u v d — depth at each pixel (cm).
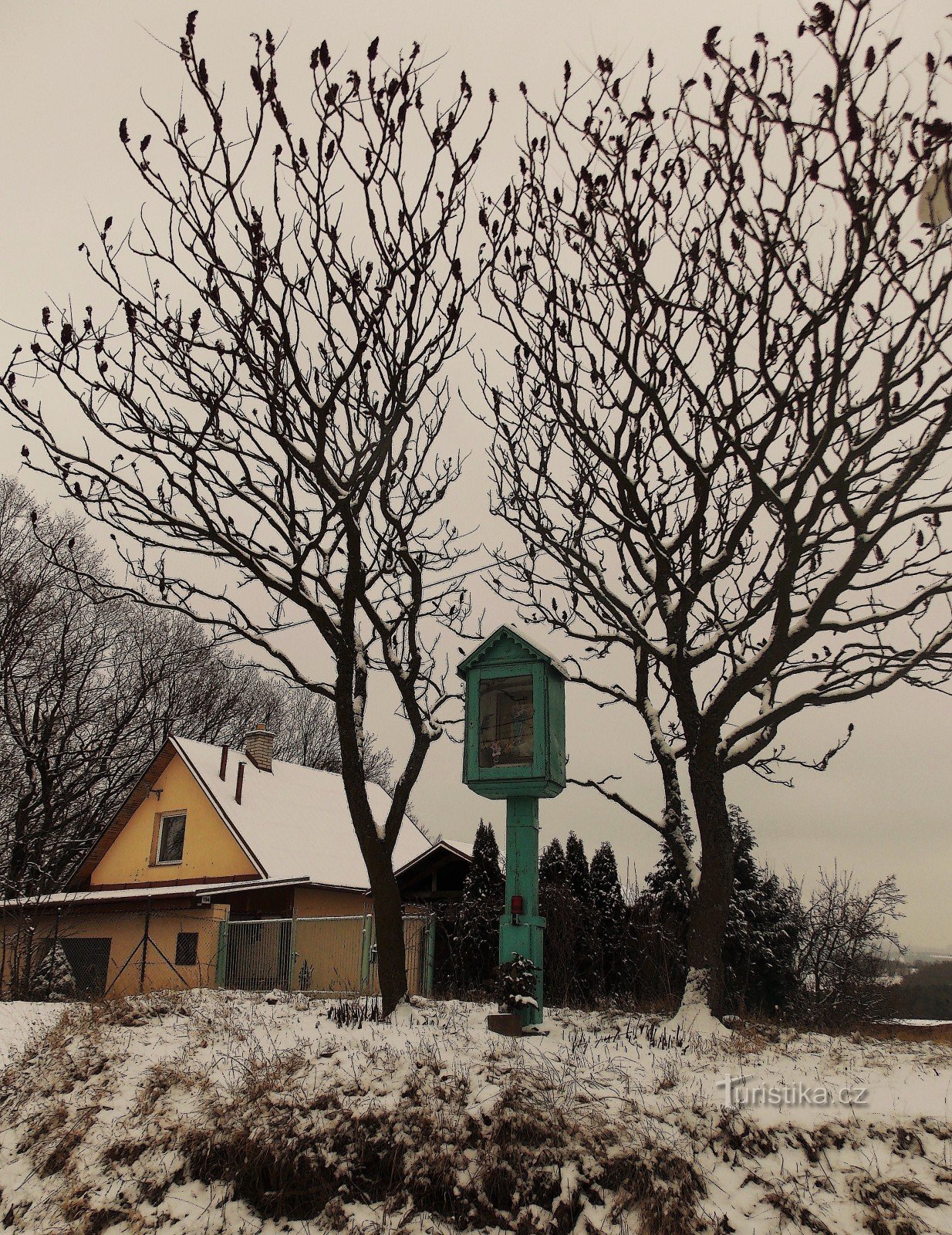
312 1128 701
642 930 1802
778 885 2005
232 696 4250
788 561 953
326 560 1137
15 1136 791
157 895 2111
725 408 980
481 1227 614
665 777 1183
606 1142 655
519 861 995
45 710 3022
